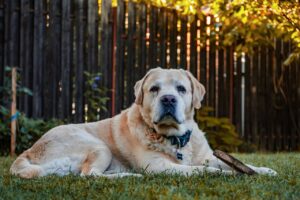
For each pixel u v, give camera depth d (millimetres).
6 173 2867
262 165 3232
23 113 4488
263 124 5777
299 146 5883
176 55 5258
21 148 4449
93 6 4750
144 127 2854
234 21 5348
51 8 4621
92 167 2785
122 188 2252
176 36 5246
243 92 5699
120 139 2908
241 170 2594
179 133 2812
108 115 4871
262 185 2299
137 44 4980
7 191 2266
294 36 4223
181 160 2834
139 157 2826
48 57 4625
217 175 2568
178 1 4934
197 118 5238
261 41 5574
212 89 5488
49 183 2416
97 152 2826
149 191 2176
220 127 5293
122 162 2900
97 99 4785
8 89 4469
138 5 4969
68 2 4652
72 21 4699
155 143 2814
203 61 5434
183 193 2156
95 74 4727
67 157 2863
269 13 4426
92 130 2996
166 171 2682
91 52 4750
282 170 2928
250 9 4309
